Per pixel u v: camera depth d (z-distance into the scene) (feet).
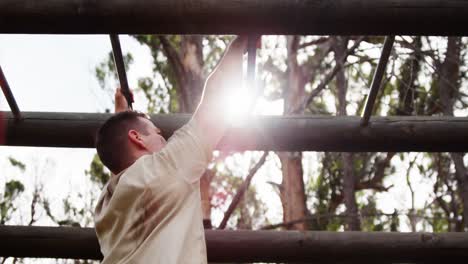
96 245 12.83
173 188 7.74
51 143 11.74
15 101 11.33
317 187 36.06
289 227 33.35
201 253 7.59
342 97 33.60
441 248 12.91
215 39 31.09
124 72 10.92
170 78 31.63
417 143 11.53
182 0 9.31
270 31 9.47
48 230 12.94
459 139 11.46
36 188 28.32
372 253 12.94
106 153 8.79
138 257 7.47
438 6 9.31
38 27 9.50
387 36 9.96
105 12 9.34
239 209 33.09
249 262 13.10
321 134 11.58
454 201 34.01
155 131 8.98
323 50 34.55
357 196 38.63
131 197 7.80
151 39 31.32
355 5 9.31
